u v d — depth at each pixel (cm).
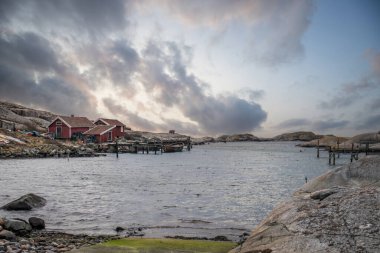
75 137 7912
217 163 5222
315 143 12962
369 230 462
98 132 7931
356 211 518
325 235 474
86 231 1234
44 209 1606
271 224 582
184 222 1405
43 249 874
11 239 968
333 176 715
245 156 7462
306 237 482
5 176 2936
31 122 9150
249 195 2152
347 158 6825
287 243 480
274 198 2042
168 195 2084
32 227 1230
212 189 2392
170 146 8469
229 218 1498
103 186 2445
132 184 2577
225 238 1136
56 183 2556
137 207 1700
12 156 4684
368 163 709
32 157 4947
